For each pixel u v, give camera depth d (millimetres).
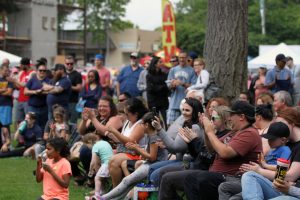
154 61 12383
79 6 55625
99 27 61344
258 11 61844
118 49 62719
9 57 18953
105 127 8820
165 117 12508
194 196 6402
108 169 8258
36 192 8953
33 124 12508
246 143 6250
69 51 55375
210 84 10695
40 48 48219
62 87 12648
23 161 11828
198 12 71625
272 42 58438
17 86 13117
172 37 17234
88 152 9055
